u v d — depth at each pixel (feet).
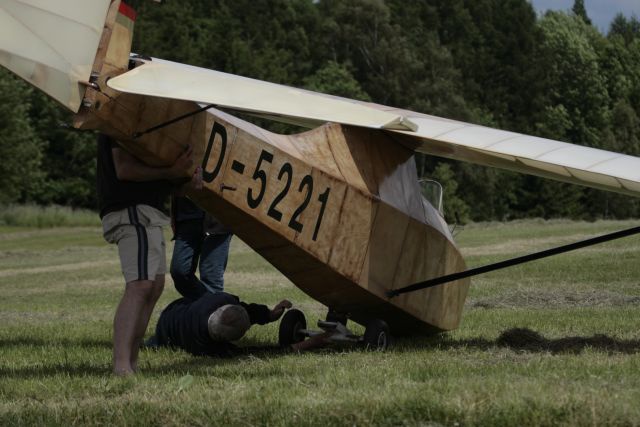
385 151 40.09
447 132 37.73
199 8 451.53
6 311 65.82
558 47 536.42
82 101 27.12
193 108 31.19
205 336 36.86
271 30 457.68
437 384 25.77
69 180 364.17
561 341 38.40
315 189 36.14
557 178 39.45
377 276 39.19
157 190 30.83
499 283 76.23
